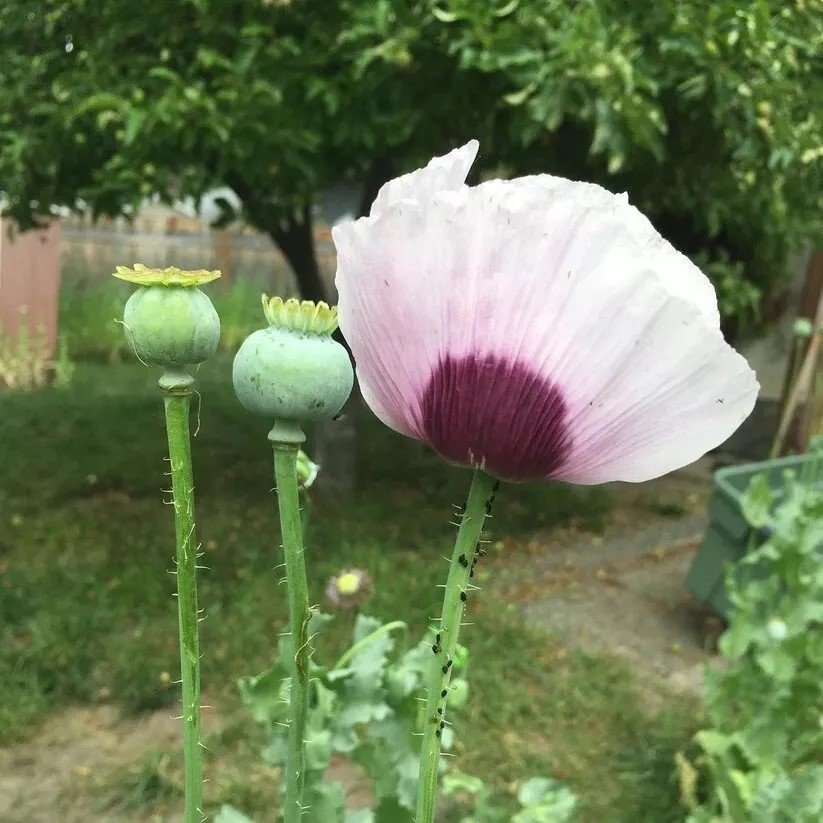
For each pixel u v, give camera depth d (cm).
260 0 121
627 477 22
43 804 92
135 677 112
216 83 121
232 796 92
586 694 116
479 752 100
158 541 156
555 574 162
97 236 423
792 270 250
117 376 326
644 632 141
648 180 150
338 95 124
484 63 110
